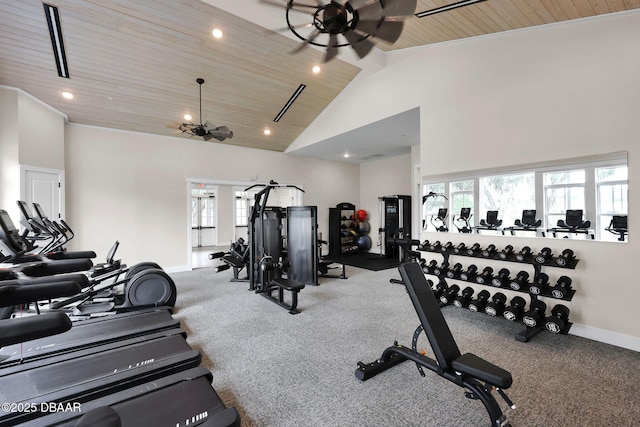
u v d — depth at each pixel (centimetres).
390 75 495
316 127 680
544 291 296
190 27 387
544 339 295
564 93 310
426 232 438
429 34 393
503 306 321
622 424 176
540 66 326
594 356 259
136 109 539
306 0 319
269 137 725
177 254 653
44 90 459
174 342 244
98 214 572
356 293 465
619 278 280
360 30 240
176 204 654
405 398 201
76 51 397
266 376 228
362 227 933
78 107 510
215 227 1120
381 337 298
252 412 187
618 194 279
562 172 312
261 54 455
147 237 621
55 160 506
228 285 523
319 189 892
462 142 394
